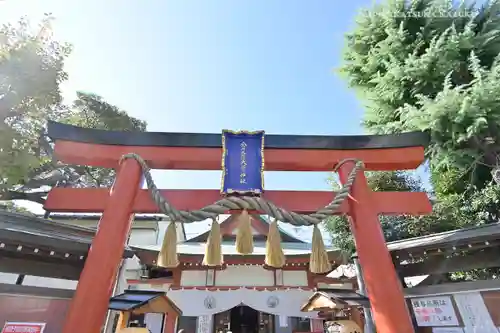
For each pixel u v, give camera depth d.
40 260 4.38
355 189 4.34
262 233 13.34
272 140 4.77
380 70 9.59
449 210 7.62
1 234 3.83
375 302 3.60
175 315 6.24
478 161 7.05
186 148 4.65
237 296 10.00
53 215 14.20
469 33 7.42
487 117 6.11
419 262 5.06
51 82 7.04
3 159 6.62
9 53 6.43
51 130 4.49
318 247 3.80
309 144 4.79
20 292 3.89
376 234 3.97
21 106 6.93
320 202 4.42
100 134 4.64
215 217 3.87
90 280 3.42
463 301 4.14
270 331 11.23
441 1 8.67
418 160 4.72
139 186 4.33
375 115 9.51
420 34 8.72
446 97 6.25
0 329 3.65
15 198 9.68
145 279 10.52
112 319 6.04
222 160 4.43
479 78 6.20
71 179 12.27
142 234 14.98
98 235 3.75
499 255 4.12
